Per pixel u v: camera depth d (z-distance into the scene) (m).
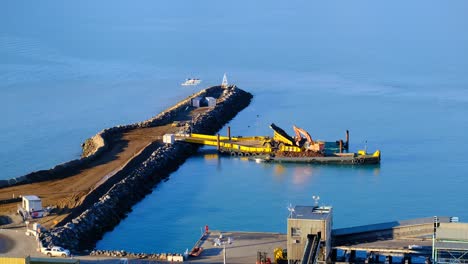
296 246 115.31
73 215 142.00
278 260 117.81
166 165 185.12
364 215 149.62
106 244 136.25
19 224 135.88
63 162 190.12
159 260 120.06
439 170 179.62
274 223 145.62
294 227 115.19
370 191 165.12
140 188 166.88
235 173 182.25
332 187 168.75
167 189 170.75
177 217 151.12
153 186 172.88
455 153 193.25
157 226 146.12
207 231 133.62
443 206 154.50
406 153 194.50
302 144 196.88
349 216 149.25
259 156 193.88
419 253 115.12
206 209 155.62
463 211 151.38
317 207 120.44
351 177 176.25
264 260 116.50
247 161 193.12
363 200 158.88
